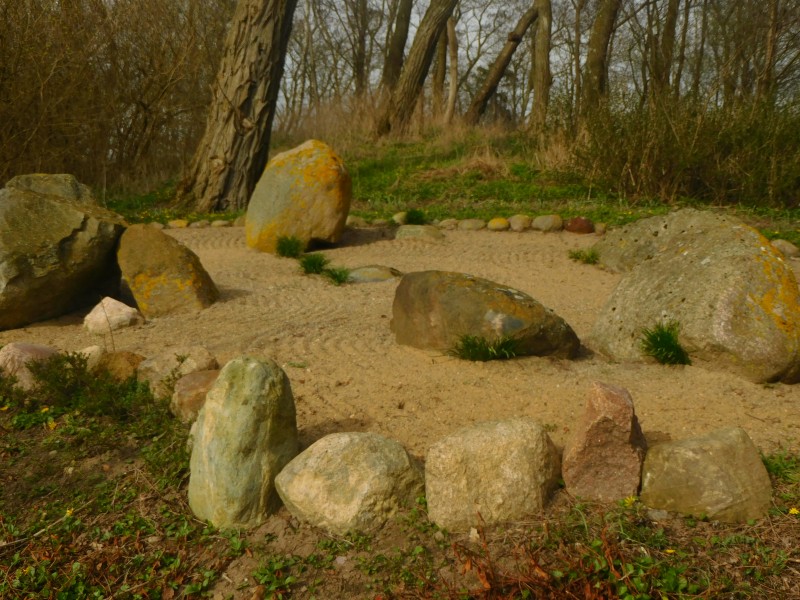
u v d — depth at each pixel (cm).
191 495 321
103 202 1396
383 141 1902
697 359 440
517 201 1282
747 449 295
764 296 432
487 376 449
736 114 1200
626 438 299
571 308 659
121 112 1591
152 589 281
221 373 321
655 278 497
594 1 2506
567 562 259
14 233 589
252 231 966
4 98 1289
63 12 1386
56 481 353
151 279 622
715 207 1154
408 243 1011
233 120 1316
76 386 432
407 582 267
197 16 1731
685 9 2064
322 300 683
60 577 291
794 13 1758
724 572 254
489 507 291
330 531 297
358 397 426
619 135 1270
